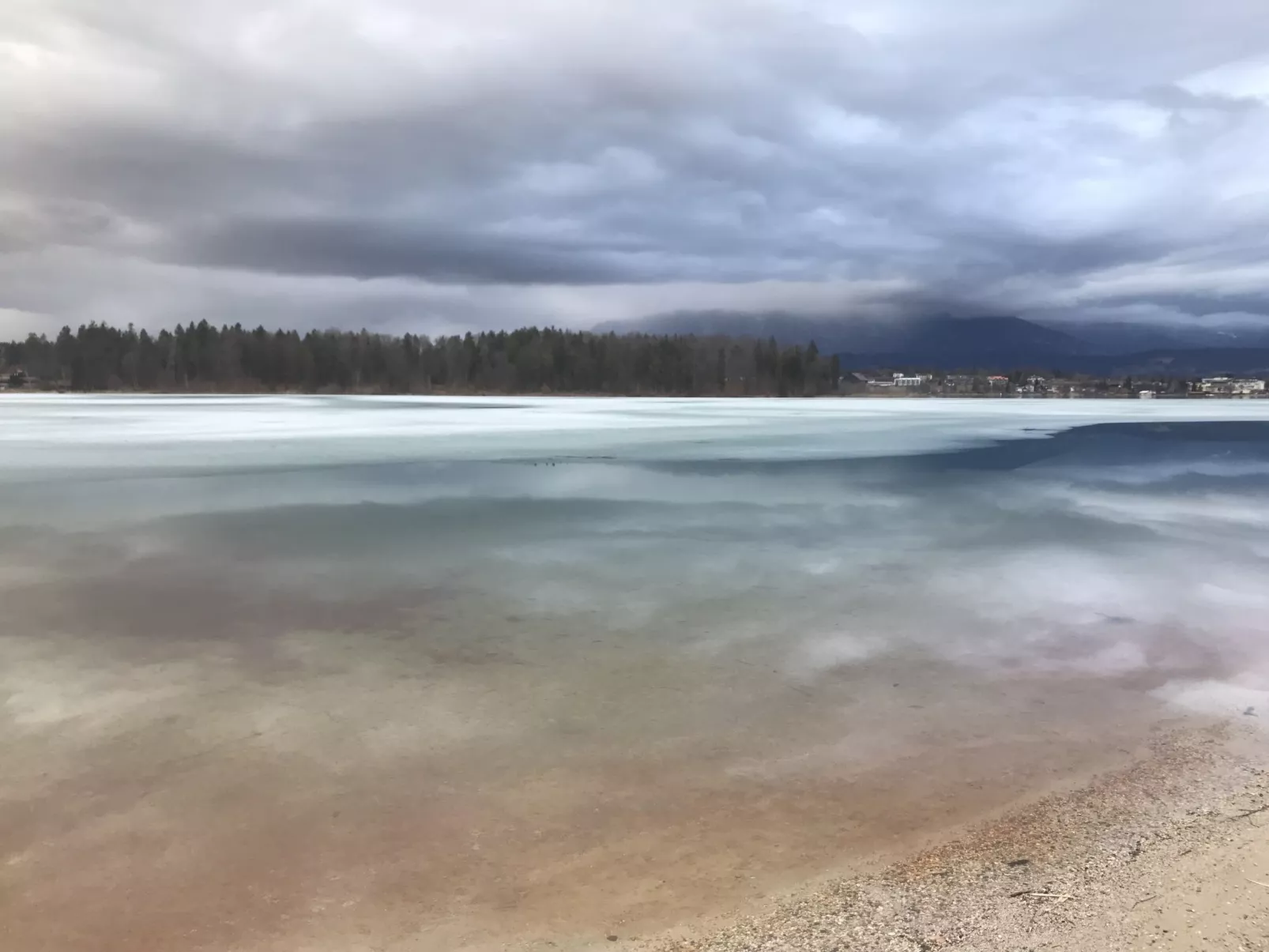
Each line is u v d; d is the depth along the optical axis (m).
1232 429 39.91
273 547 11.79
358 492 17.09
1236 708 6.29
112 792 5.13
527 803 4.98
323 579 10.06
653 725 6.06
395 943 3.73
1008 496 16.81
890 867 4.17
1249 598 9.34
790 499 16.27
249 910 3.99
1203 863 3.75
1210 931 3.12
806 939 3.50
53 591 9.52
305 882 4.22
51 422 39.28
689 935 3.69
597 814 4.86
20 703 6.43
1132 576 10.30
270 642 7.84
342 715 6.25
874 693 6.65
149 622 8.44
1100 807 4.69
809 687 6.77
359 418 44.28
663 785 5.20
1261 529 13.38
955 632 8.16
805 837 4.55
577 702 6.48
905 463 23.09
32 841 4.59
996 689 6.72
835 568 10.66
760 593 9.51
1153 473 20.97
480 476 19.78
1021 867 4.00
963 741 5.76
